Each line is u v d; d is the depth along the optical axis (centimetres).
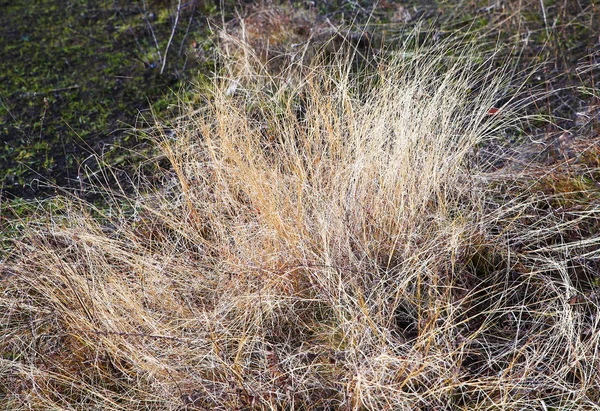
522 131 292
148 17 392
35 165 302
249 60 327
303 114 300
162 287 229
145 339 213
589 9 355
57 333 227
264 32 344
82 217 260
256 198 240
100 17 397
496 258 242
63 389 216
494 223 251
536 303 223
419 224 242
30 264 241
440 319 215
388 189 240
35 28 390
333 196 237
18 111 331
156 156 298
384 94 258
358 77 309
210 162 265
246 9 381
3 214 277
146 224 258
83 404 210
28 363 220
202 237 252
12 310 232
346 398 200
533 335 215
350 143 252
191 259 245
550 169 265
